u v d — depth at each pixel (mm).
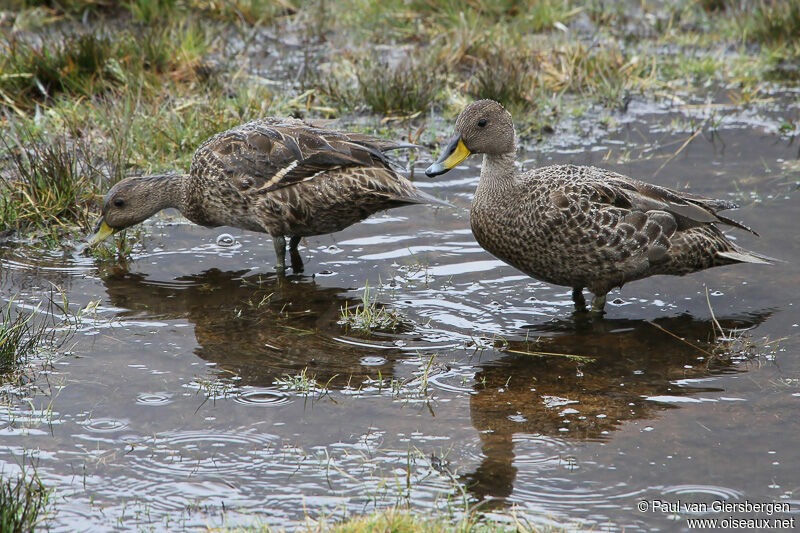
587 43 18766
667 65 18266
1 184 13031
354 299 10984
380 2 19719
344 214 11578
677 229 10461
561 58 17734
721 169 14312
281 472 7762
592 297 11164
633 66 17594
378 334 10180
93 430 8320
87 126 14320
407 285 11305
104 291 11133
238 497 7445
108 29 18234
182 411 8641
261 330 10258
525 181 10602
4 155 13969
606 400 8898
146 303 10852
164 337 10055
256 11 19422
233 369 9422
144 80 15820
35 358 9531
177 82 16359
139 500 7395
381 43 18812
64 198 12797
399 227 12891
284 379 9250
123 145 14031
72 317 10438
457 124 10828
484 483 7633
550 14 19344
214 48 18031
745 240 12086
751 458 7941
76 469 7762
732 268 11672
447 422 8523
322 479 7684
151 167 13906
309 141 11594
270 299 11000
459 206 13430
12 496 7129
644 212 10305
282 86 16875
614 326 10391
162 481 7633
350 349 9859
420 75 16734
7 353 9414
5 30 18188
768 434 8281
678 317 10570
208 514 7246
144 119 14625
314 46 18766
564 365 9562
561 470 7812
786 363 9523
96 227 12266
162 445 8109
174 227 13109
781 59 18797
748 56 18672
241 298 11023
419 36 18906
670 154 14922
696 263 10625
